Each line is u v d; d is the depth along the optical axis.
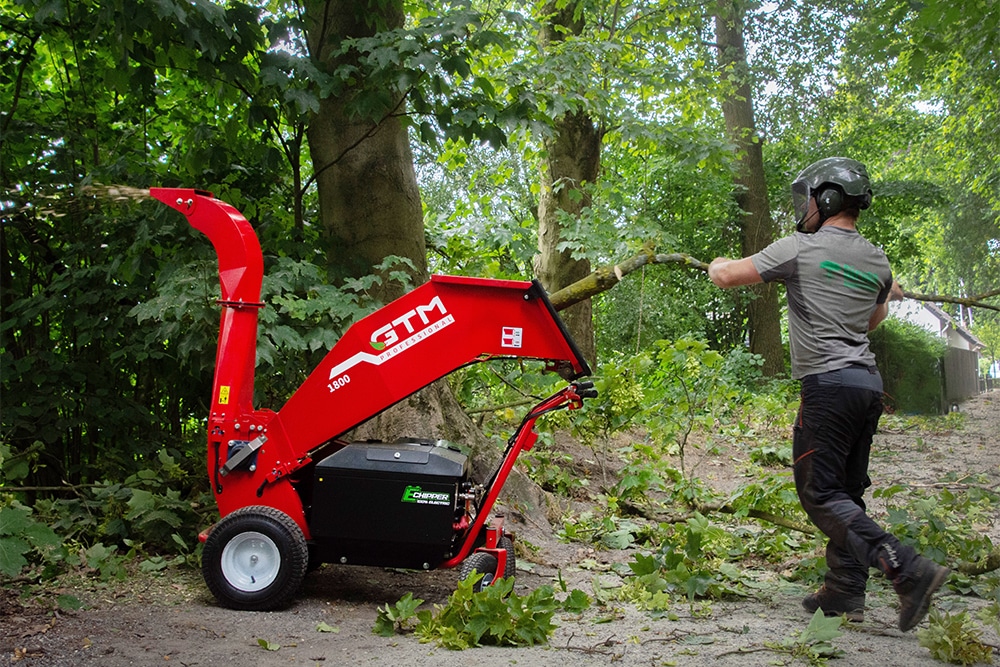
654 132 11.81
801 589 4.87
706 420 9.70
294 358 6.07
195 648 3.72
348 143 6.85
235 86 6.47
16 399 6.35
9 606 4.20
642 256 6.83
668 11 15.71
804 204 4.19
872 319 4.21
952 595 4.77
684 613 4.38
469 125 6.17
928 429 15.24
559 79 8.37
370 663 3.53
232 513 4.41
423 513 4.45
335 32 6.88
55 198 6.56
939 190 23.47
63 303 6.32
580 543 6.23
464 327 4.50
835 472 3.88
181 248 6.09
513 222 9.39
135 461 6.69
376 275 6.18
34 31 6.83
